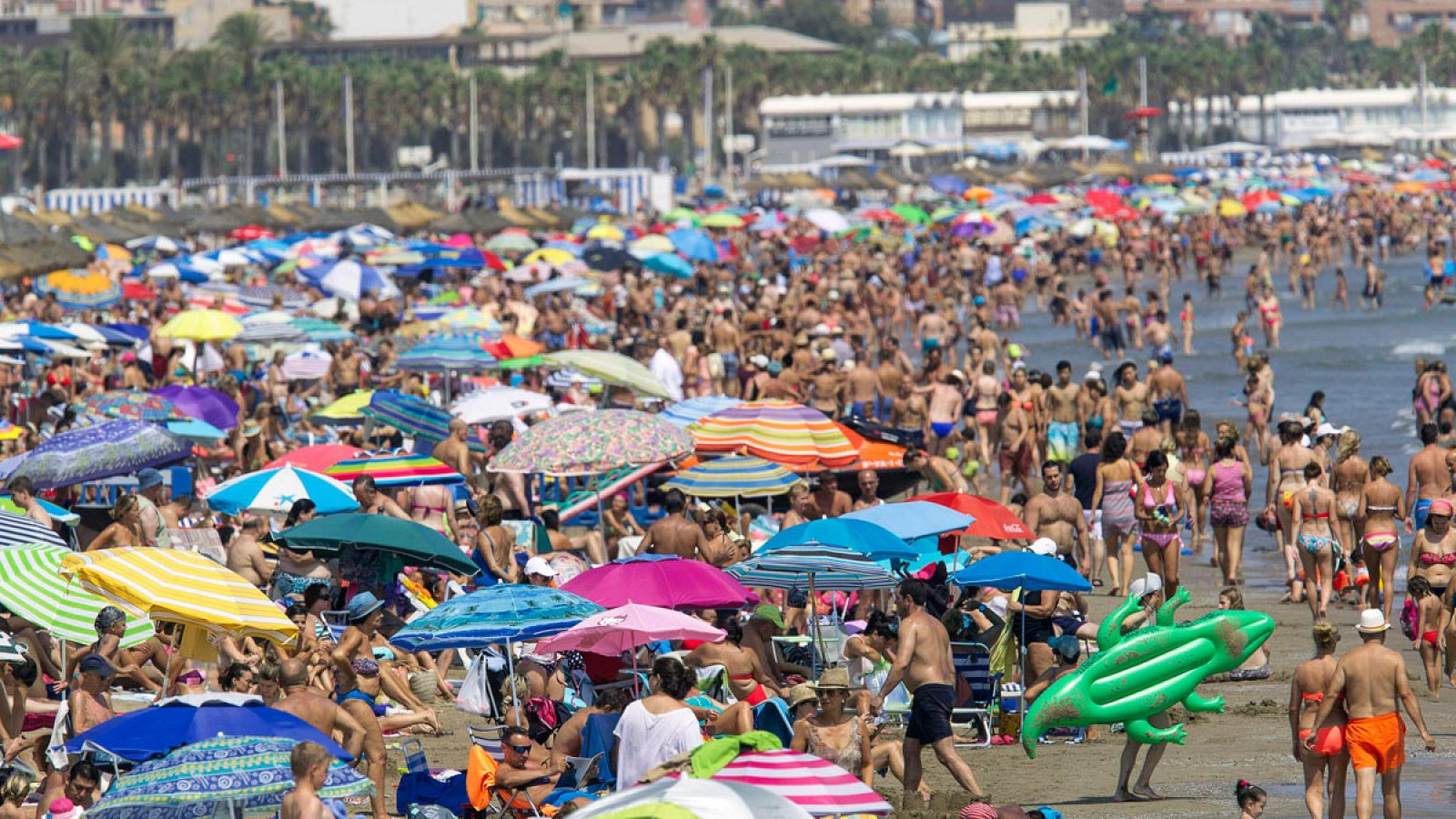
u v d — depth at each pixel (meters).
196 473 87.31
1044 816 39.81
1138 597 46.69
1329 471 75.06
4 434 82.44
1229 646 45.97
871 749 45.31
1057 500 71.62
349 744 42.66
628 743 41.56
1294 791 46.28
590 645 50.16
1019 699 54.19
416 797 45.84
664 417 85.81
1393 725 40.91
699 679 51.81
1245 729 54.16
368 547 57.88
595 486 85.69
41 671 52.66
